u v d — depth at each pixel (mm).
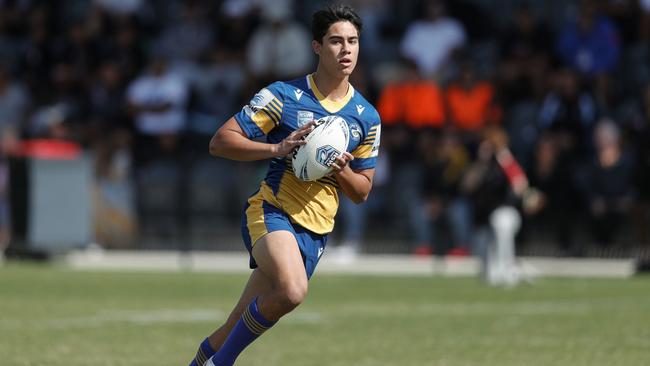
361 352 33156
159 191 71500
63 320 40844
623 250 66125
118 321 40719
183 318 41969
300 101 24438
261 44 74812
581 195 66750
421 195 67500
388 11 80000
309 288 55344
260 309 23406
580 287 56344
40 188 67938
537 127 69188
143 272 63125
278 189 24344
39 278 58219
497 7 79875
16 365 29797
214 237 70625
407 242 69312
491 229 57906
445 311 45219
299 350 33562
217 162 71188
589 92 69938
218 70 75562
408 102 70438
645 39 73875
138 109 73438
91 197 69562
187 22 79000
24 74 80625
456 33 73938
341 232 69750
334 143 23656
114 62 79938
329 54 24203
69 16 87375
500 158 58438
